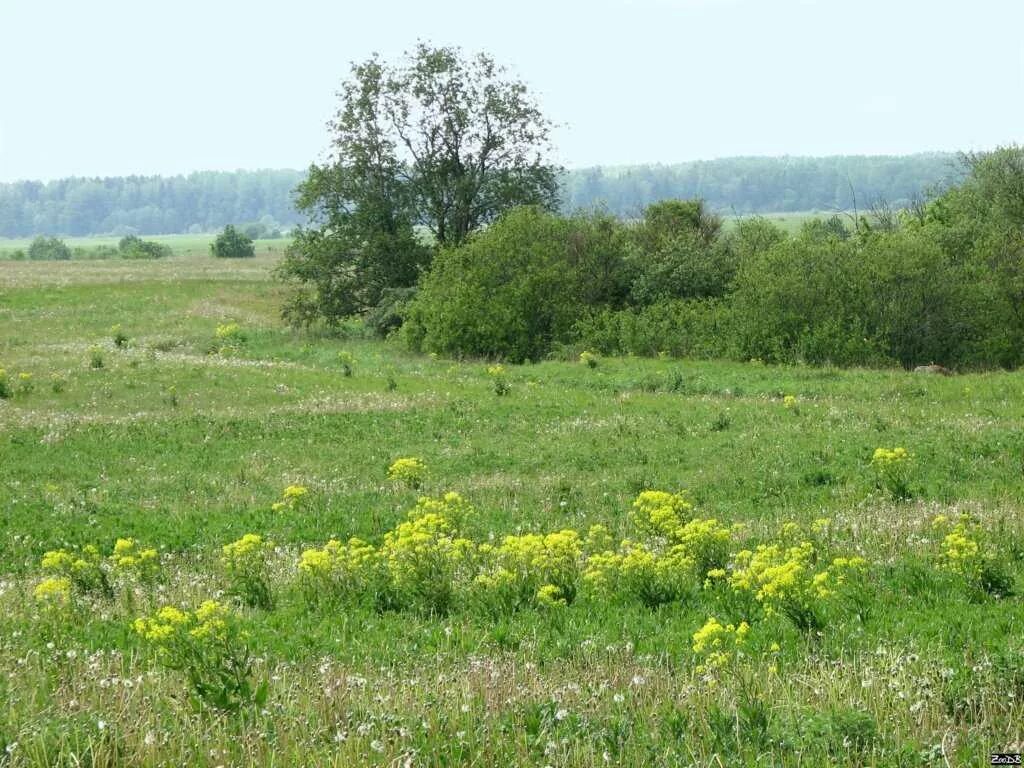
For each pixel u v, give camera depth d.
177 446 27.16
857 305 41.06
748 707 7.97
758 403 30.56
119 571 14.37
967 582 12.08
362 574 13.46
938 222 51.66
